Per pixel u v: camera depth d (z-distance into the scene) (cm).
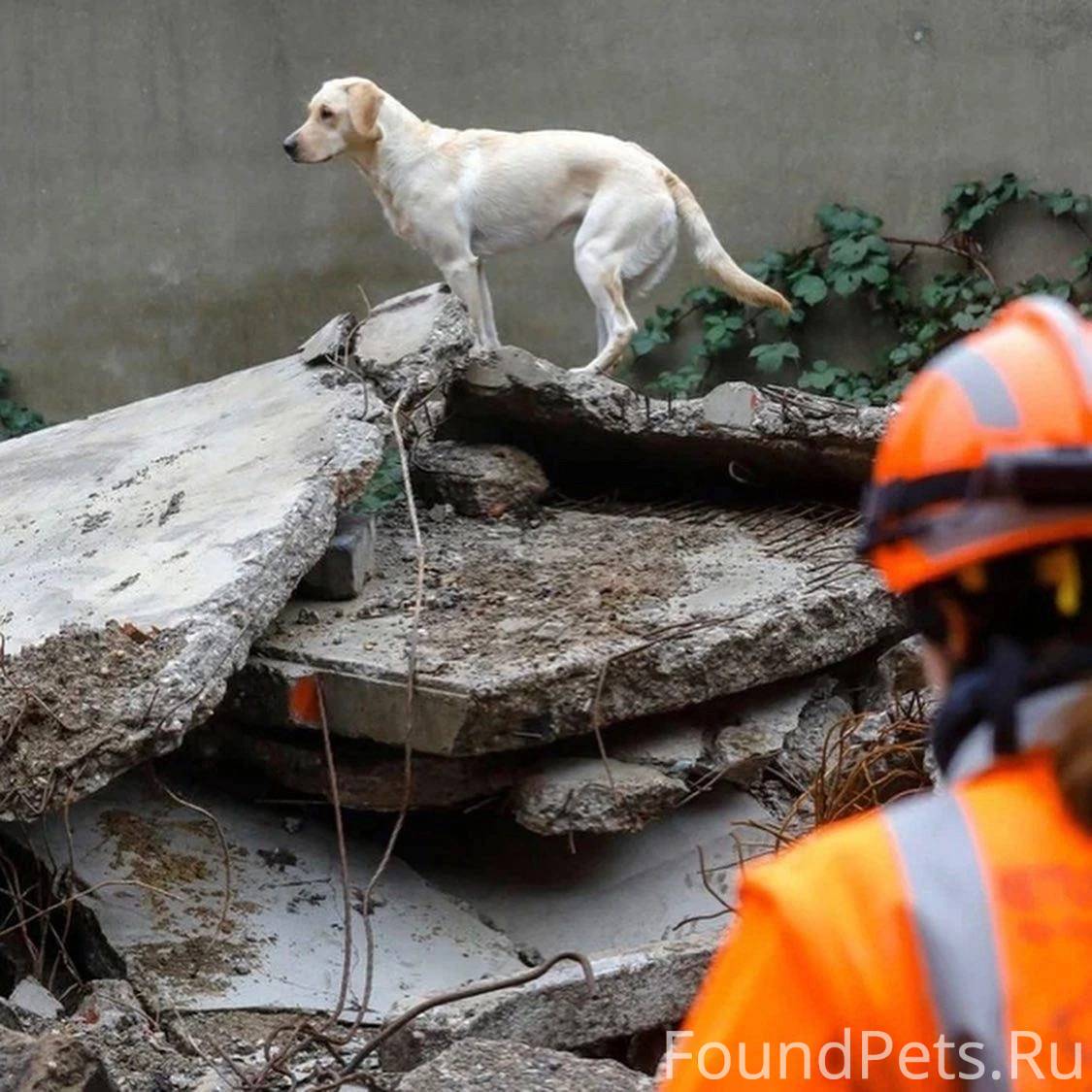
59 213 1116
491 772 555
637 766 557
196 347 1113
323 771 558
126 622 514
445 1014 427
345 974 464
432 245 838
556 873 566
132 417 725
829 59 1019
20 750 486
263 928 520
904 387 998
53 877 519
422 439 693
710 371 1052
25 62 1107
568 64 1051
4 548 620
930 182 1015
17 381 1134
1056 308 137
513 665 533
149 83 1098
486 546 652
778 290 1027
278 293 1101
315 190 1089
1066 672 127
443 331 666
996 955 119
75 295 1121
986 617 131
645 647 544
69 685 497
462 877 571
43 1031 462
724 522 689
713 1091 120
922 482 132
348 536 602
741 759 575
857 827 126
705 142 1040
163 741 495
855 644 596
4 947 532
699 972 457
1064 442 128
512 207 835
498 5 1055
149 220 1108
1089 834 123
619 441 694
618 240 827
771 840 562
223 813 571
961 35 1002
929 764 528
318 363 688
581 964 425
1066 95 993
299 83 1083
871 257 1009
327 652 554
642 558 632
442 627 572
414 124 835
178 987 488
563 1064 362
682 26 1034
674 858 563
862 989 119
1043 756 127
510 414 691
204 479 618
